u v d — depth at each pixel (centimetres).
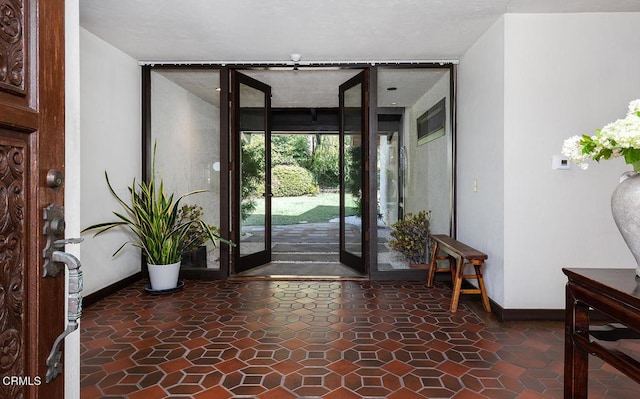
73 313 88
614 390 198
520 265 303
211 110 442
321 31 334
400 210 434
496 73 314
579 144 157
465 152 388
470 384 203
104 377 209
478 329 281
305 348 246
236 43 363
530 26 299
